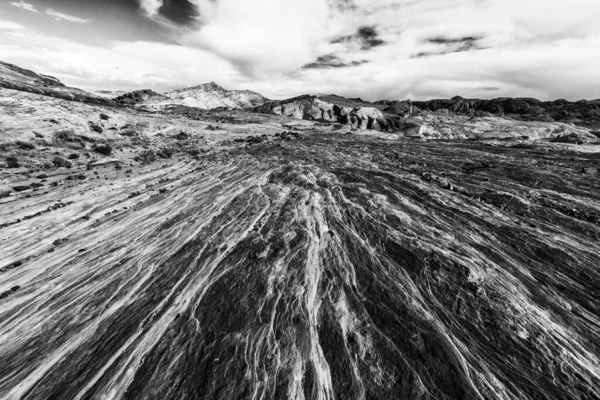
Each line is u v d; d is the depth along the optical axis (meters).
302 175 31.11
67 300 14.23
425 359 10.01
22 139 38.12
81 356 11.14
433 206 21.47
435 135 112.56
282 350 10.67
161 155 47.72
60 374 10.47
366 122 139.00
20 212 24.17
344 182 28.53
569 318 11.33
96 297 14.30
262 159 43.69
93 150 44.47
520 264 14.38
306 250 16.59
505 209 20.28
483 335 10.82
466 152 42.75
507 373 9.49
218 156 48.28
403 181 27.31
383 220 19.53
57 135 42.62
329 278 14.33
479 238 16.73
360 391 9.17
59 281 15.69
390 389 9.15
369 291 13.32
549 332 10.73
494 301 12.09
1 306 14.07
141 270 16.16
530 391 8.94
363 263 15.25
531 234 16.48
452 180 26.98
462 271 13.73
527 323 11.05
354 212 20.97
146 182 32.97
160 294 14.12
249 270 15.24
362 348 10.59
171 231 20.34
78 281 15.61
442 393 8.95
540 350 10.10
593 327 10.95
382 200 22.55
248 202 24.31
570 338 10.52
